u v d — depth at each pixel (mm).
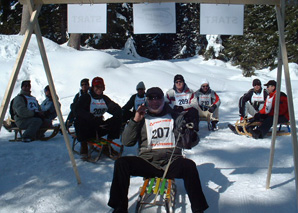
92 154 5148
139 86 6266
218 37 29875
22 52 2811
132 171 2977
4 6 25562
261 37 26109
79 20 3328
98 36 29500
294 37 26344
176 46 39125
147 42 38062
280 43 3006
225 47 30859
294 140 2707
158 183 2982
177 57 36500
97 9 3297
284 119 6254
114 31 29250
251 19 26594
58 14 27219
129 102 6410
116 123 4836
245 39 26766
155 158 3053
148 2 3164
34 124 6211
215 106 7184
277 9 2896
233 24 3213
